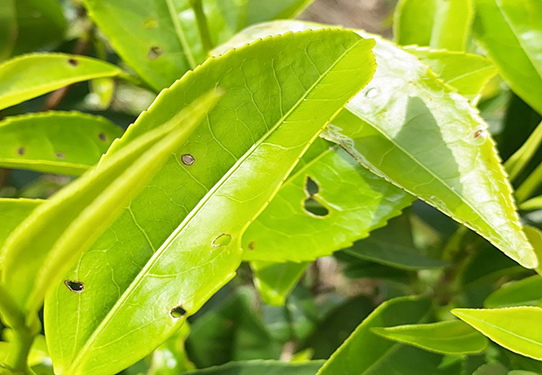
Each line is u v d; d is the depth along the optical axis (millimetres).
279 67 105
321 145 143
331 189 145
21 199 116
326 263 335
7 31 216
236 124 104
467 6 159
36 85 150
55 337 102
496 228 110
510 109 185
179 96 100
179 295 102
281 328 263
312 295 283
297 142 103
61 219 72
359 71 105
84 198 71
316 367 152
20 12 216
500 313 105
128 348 102
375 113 125
